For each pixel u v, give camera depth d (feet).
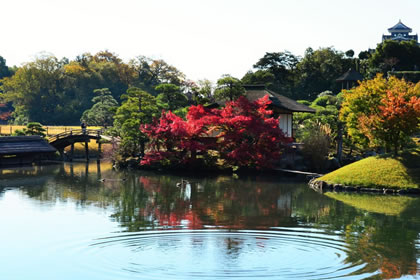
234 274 68.54
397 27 617.62
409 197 135.13
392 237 89.35
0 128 312.91
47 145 225.35
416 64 356.79
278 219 104.58
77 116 390.83
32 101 400.88
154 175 179.73
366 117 158.51
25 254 78.48
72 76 409.08
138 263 73.46
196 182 161.17
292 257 76.28
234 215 108.47
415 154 155.33
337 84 348.59
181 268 71.00
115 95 408.46
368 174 150.51
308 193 140.77
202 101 208.03
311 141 184.44
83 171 193.88
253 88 218.18
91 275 68.64
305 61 360.48
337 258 76.18
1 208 115.14
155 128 190.29
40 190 143.84
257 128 175.94
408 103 151.23
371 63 364.38
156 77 433.48
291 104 213.25
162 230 93.25
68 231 92.58
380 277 67.62
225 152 187.83
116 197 131.64
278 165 183.73
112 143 216.33
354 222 102.37
